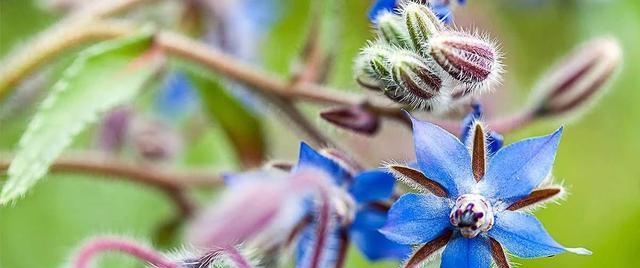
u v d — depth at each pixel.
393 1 0.22
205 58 0.26
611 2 0.33
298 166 0.22
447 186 0.21
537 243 0.21
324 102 0.25
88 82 0.25
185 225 0.28
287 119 0.26
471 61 0.21
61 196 0.33
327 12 0.26
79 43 0.27
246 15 0.31
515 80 0.32
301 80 0.26
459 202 0.21
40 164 0.24
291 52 0.34
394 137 0.26
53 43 0.27
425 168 0.21
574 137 0.33
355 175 0.22
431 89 0.22
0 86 0.26
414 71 0.22
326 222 0.22
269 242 0.22
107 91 0.25
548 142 0.21
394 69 0.22
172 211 0.30
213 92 0.27
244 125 0.27
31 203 0.32
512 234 0.21
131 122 0.29
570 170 0.33
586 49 0.26
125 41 0.25
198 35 0.29
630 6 0.33
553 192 0.21
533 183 0.21
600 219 0.32
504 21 0.32
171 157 0.29
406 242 0.21
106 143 0.29
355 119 0.23
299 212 0.22
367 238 0.22
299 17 0.34
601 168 0.33
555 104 0.26
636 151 0.33
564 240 0.32
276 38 0.34
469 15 0.30
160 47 0.26
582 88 0.26
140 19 0.30
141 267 0.27
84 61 0.25
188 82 0.29
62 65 0.28
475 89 0.22
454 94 0.22
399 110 0.23
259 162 0.27
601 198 0.33
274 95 0.26
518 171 0.21
